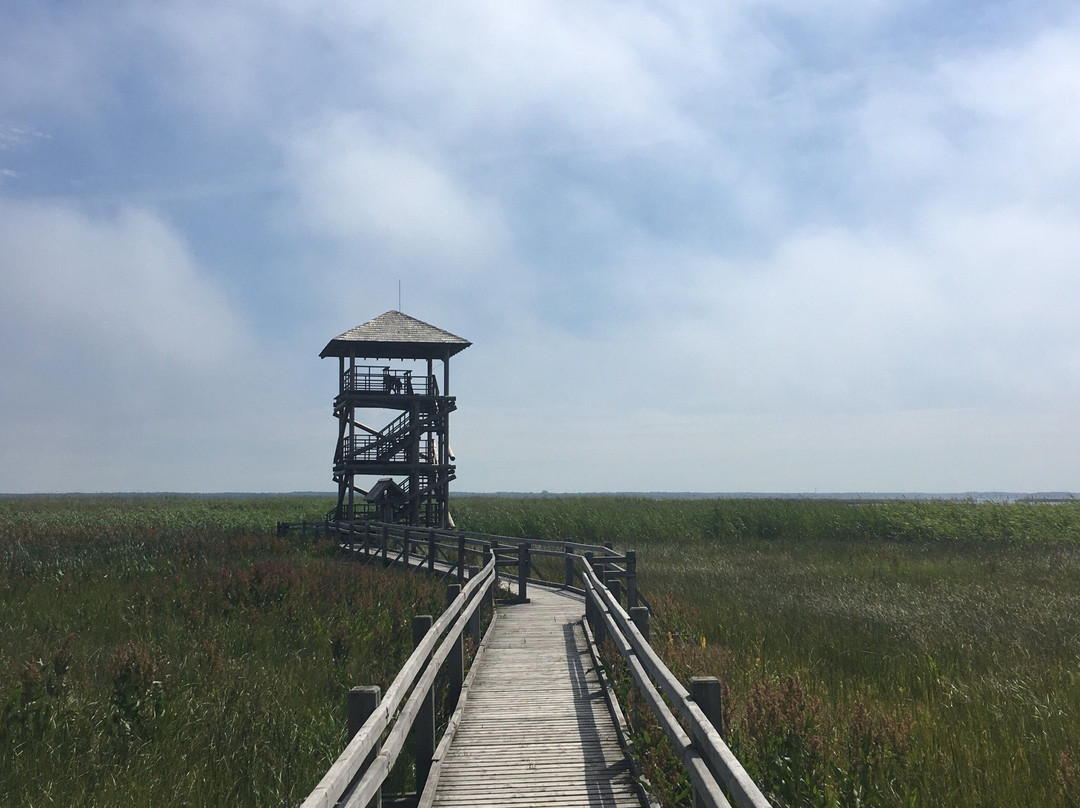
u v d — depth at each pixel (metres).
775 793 6.20
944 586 17.73
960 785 6.57
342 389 31.66
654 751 6.44
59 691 9.05
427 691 6.70
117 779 6.89
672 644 10.70
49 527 32.47
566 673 10.62
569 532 32.84
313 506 64.44
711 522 33.44
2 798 6.45
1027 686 9.64
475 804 6.32
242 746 7.72
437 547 21.86
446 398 31.20
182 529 32.31
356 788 4.09
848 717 7.99
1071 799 6.27
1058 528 29.83
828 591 17.41
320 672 10.40
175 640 11.78
